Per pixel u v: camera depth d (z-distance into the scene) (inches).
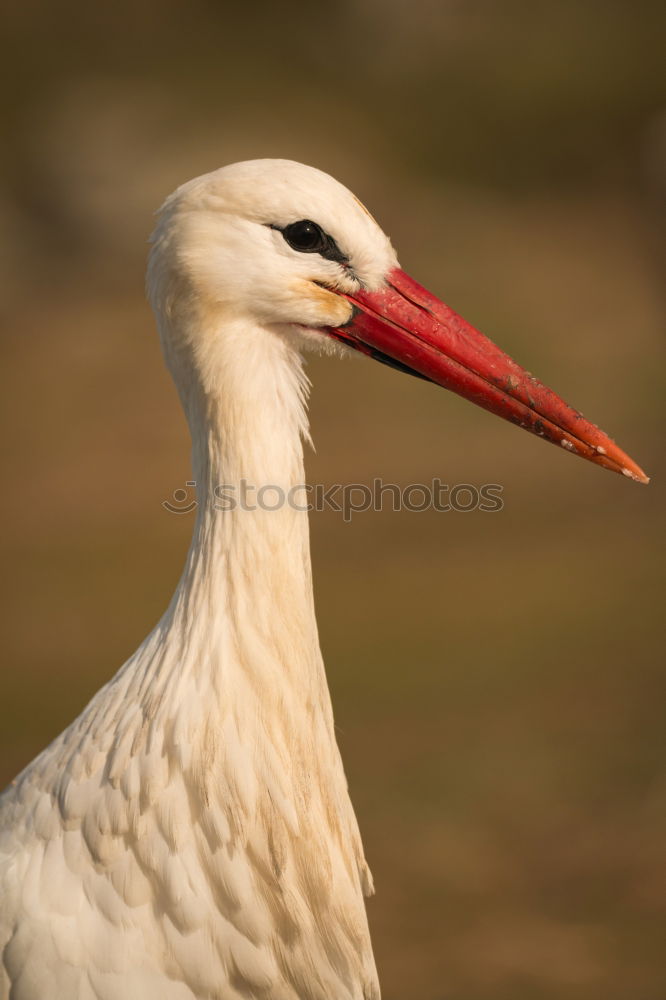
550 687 438.6
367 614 501.7
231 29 1123.9
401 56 1120.8
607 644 467.2
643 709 421.7
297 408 173.0
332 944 171.5
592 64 1109.7
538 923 330.3
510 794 384.8
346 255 175.3
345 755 407.5
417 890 346.6
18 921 160.6
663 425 636.7
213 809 160.4
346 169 924.6
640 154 978.7
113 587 543.5
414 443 639.8
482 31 1167.6
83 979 157.2
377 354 181.8
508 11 1196.5
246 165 170.7
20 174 903.1
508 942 323.6
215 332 168.1
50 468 657.6
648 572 523.8
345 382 702.5
